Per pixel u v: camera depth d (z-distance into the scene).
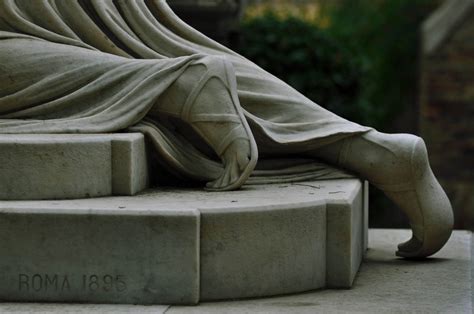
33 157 9.17
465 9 24.52
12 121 9.70
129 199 9.26
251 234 8.90
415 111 26.58
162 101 9.80
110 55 10.09
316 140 10.30
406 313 8.68
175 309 8.59
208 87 9.74
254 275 8.95
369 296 9.19
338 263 9.39
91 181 9.32
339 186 9.98
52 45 10.08
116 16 10.56
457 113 24.67
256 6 26.77
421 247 10.54
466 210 24.47
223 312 8.55
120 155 9.42
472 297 9.18
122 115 9.72
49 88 9.90
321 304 8.88
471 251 11.09
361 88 19.45
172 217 8.66
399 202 10.41
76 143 9.26
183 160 10.00
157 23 10.65
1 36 10.00
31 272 8.79
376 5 27.08
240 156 9.73
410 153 10.19
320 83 18.80
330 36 19.50
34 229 8.77
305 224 9.16
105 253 8.73
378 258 10.75
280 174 10.33
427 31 25.22
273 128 10.28
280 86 10.50
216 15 17.56
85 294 8.77
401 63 26.72
